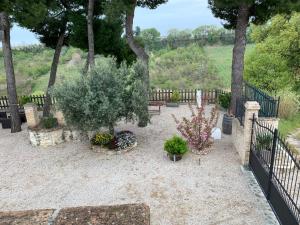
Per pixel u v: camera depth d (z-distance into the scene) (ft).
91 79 34.14
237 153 34.27
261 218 22.66
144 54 49.93
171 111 54.08
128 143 36.45
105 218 12.40
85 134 37.22
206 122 34.42
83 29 48.52
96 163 33.58
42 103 59.88
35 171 32.45
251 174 29.40
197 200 25.32
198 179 28.81
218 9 45.34
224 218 22.79
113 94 34.47
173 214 23.56
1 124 50.62
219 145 36.86
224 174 29.58
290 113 52.75
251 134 29.91
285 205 20.94
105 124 34.88
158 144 38.22
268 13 40.11
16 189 28.76
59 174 31.45
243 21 41.24
